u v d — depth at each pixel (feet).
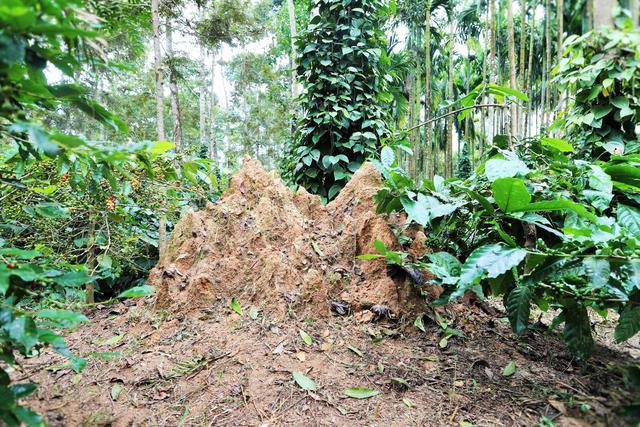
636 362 4.50
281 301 6.07
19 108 3.14
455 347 5.55
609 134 7.54
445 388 4.60
